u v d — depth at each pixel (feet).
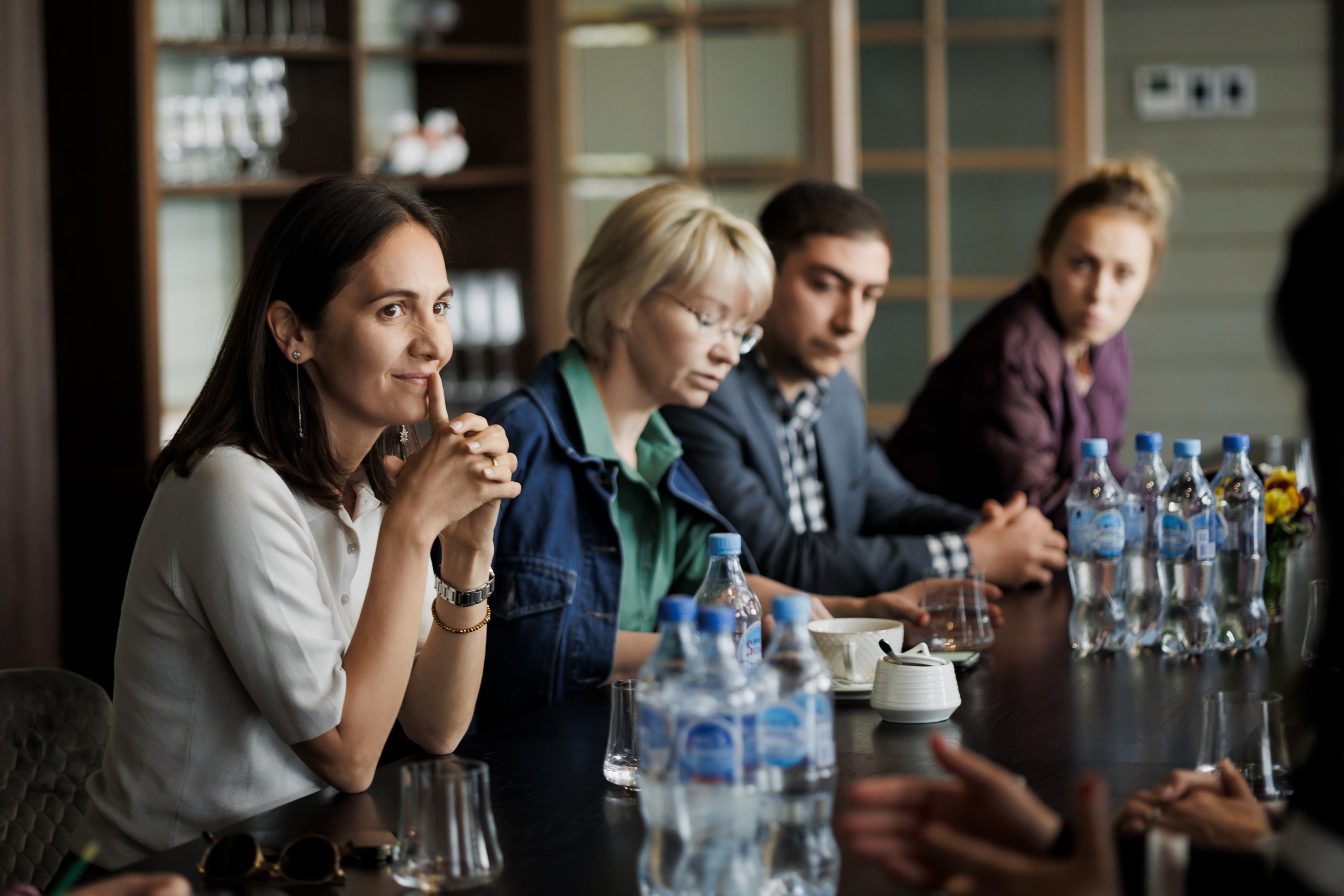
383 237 5.16
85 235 13.76
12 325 11.12
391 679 4.85
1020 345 10.03
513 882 3.84
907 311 17.11
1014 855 3.12
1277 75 18.31
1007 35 16.62
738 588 5.71
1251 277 18.65
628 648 6.78
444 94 16.69
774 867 3.72
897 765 4.81
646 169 16.29
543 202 16.38
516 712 6.57
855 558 7.93
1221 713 4.27
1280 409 18.78
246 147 14.26
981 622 6.69
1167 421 19.12
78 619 13.75
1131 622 6.77
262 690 4.78
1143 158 10.55
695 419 8.14
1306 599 7.76
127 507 13.48
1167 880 3.43
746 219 7.09
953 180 16.99
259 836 4.23
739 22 15.93
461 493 4.99
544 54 16.28
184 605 4.89
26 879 5.29
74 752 5.45
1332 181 3.09
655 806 3.72
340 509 5.33
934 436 10.55
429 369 5.26
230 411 5.12
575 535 6.66
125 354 13.79
